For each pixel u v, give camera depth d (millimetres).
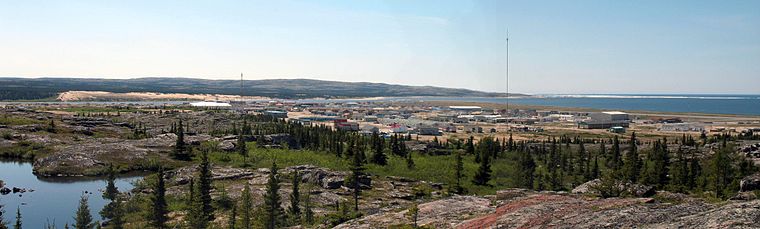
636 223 37094
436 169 134250
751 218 30906
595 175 117625
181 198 91750
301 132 185250
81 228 71312
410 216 58562
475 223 49031
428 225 52781
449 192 107625
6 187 108250
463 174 129125
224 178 112375
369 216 63406
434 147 183000
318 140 172625
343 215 73688
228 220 75938
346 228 57688
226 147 157875
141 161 138250
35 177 122500
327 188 104750
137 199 90125
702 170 114375
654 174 104250
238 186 103188
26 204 95000
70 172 125312
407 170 132250
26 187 110812
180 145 145000
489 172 123125
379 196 99625
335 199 93812
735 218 31484
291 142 182250
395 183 114812
